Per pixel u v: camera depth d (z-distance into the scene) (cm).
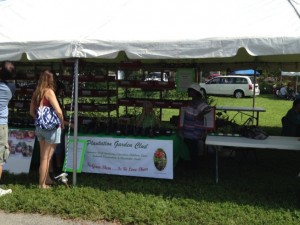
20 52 514
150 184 556
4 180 577
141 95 909
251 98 2669
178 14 541
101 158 588
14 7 601
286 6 509
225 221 427
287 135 708
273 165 697
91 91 766
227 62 1141
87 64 880
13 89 521
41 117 507
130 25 528
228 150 756
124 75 928
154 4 571
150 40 483
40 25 553
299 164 706
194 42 469
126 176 597
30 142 600
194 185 557
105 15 564
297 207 471
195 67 867
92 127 620
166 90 851
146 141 570
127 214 441
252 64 1212
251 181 586
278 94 2681
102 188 537
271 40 444
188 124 646
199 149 730
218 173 632
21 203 475
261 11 513
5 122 497
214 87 2772
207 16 524
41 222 433
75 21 557
